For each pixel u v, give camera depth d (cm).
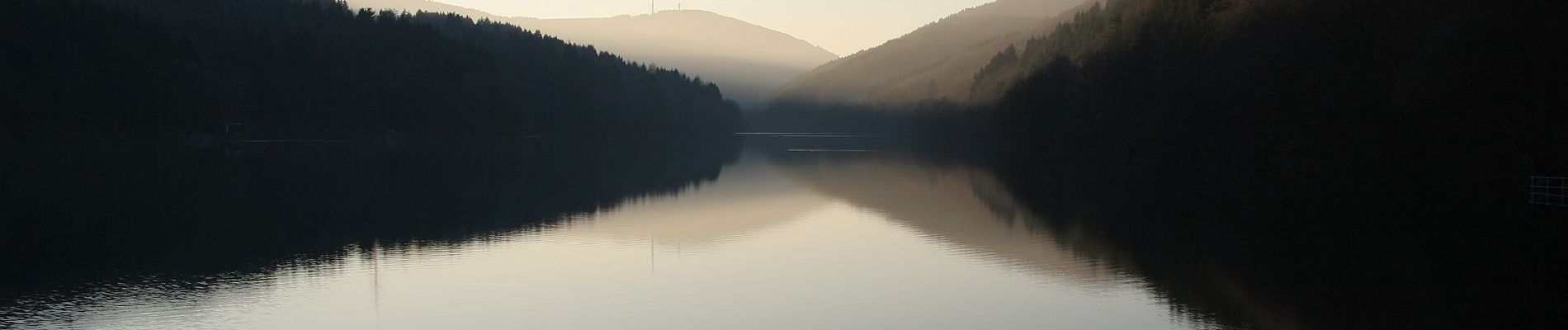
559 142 19538
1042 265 3058
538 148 15825
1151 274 2850
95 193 5862
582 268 3078
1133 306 2439
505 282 2839
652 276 2950
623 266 3116
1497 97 4594
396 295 2656
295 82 18550
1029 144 11488
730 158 11938
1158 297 2531
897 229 4062
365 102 18925
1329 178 5850
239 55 19225
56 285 2786
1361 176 5606
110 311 2444
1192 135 7419
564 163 10556
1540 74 4434
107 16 14775
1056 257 3200
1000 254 3300
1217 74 6950
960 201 5434
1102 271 2928
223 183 6775
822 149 15712
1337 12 5800
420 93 19775
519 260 3241
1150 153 8138
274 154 11625
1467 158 4888
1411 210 4222
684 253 3406
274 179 7250
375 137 18712
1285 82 6088
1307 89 5916
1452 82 4700
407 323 2358
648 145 17988
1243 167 6762
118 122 13600
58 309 2470
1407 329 2109
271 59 19612
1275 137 6297
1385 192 5050
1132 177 7162
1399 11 5416
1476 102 4684
